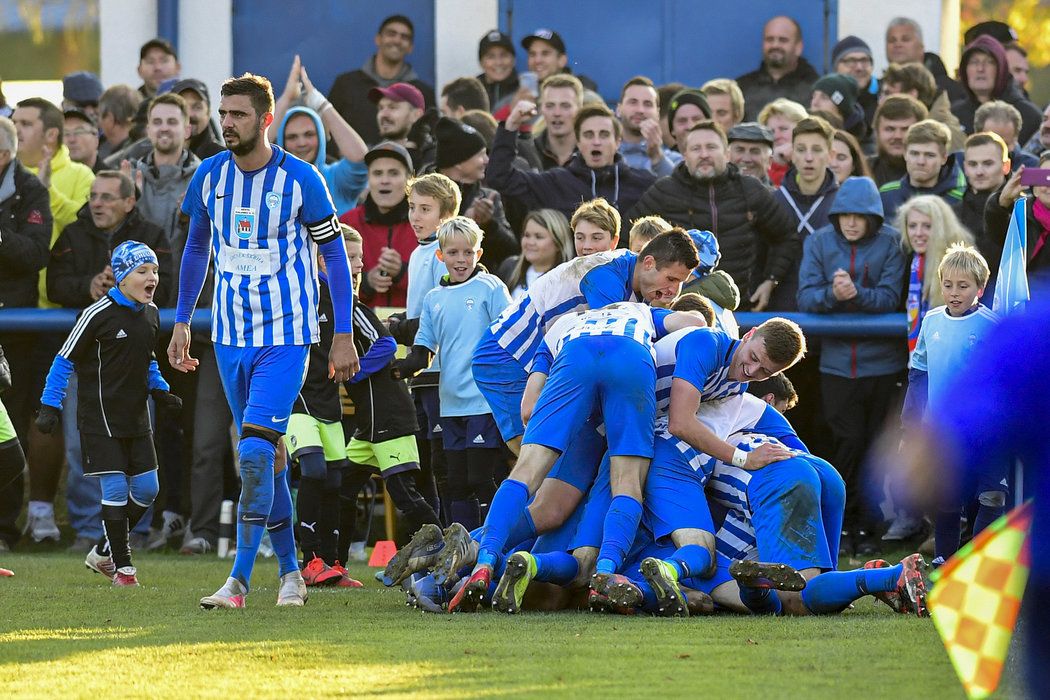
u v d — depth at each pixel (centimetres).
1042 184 2370
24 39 5022
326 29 4816
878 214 3152
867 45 4391
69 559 3117
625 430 2158
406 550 2139
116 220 3347
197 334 3247
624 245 3312
